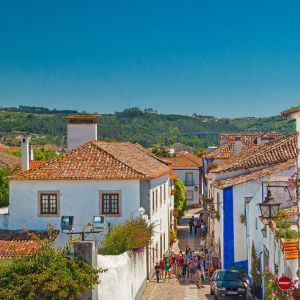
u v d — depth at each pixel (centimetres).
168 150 9000
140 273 3178
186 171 8444
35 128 16788
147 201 3550
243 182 3728
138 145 5312
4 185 4509
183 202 6241
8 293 1908
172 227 5397
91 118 4494
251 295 3183
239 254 3747
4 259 2938
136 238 2941
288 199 2827
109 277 2359
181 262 3900
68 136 4503
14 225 3469
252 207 3278
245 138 6725
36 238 2273
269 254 2605
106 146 3947
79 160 3622
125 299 2622
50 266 1983
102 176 3441
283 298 1841
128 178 3431
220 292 3022
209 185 5594
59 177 3444
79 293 1977
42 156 7869
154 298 3164
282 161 4059
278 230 2283
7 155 6788
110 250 2784
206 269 4041
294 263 2027
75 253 2069
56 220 3456
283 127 15875
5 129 16475
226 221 3769
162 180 4466
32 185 3469
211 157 6219
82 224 3453
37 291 1944
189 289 3425
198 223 6072
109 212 3456
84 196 3459
